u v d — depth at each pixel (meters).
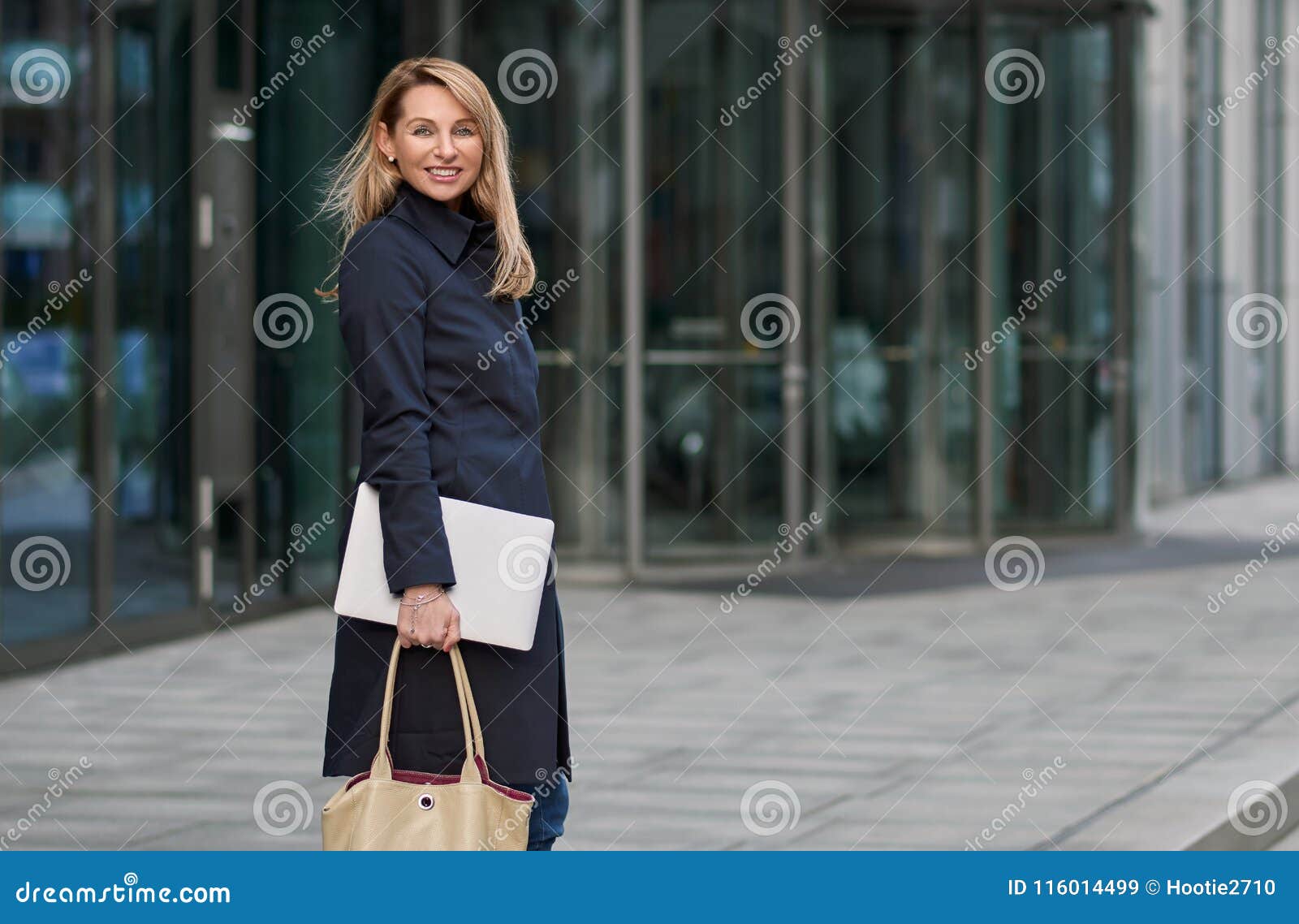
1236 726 9.59
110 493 12.70
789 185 17.53
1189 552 20.03
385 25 16.02
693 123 17.20
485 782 4.37
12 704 10.57
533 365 4.73
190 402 13.66
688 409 17.30
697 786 8.29
